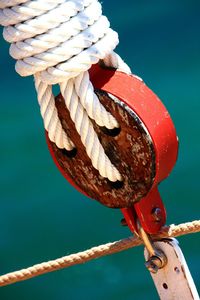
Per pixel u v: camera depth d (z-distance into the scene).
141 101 3.84
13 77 21.00
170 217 16.61
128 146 3.84
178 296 4.08
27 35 3.76
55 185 17.55
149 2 23.61
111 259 14.96
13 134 19.23
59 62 3.77
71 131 3.93
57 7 3.74
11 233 16.38
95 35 3.80
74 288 14.71
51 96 3.90
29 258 15.95
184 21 22.98
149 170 3.82
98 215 16.47
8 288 14.77
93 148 3.87
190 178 17.42
